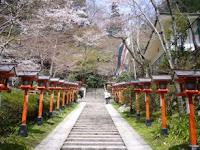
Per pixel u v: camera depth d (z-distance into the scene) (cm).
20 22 818
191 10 1118
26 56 1191
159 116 805
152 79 611
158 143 536
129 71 1853
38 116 748
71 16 1416
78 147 526
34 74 580
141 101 888
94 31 1997
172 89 844
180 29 833
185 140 495
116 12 1135
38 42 1201
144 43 1617
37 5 933
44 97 1020
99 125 820
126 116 1031
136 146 519
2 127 515
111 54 2833
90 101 2067
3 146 442
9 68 410
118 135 659
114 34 1242
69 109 1308
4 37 890
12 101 596
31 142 532
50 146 510
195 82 424
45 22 1096
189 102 429
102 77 2975
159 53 1327
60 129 708
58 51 1497
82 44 2247
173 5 1144
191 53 819
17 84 1266
